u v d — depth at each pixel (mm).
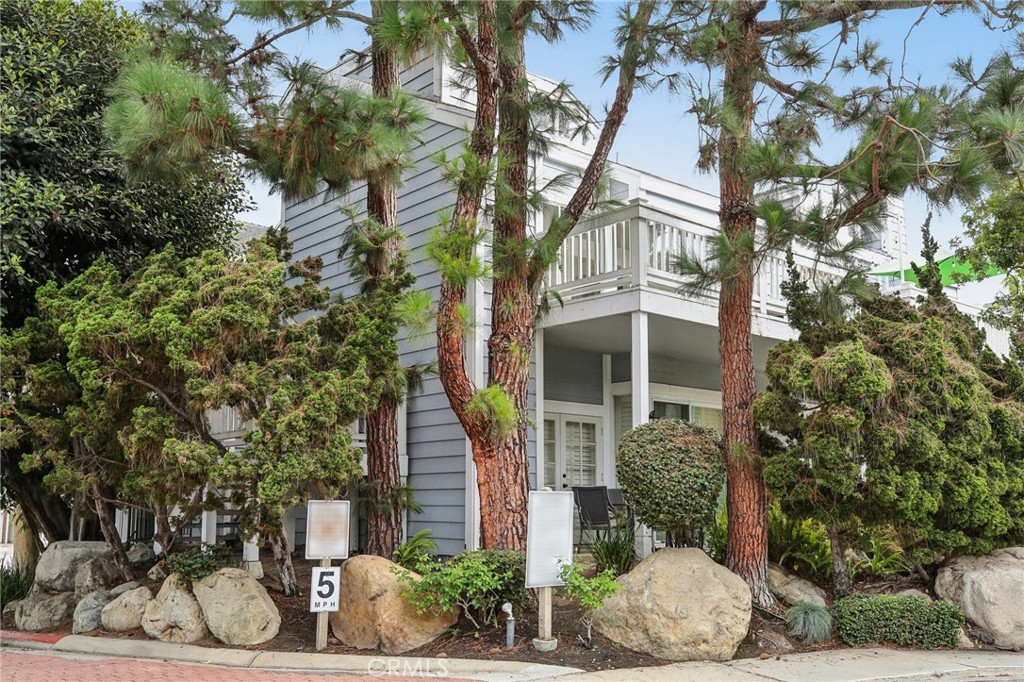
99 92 10117
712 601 6727
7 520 17391
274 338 7699
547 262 8062
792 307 8367
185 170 8148
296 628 7605
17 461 10227
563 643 6824
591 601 6645
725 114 7312
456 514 10461
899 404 7266
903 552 8242
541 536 6730
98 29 10406
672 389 13539
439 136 11312
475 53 7832
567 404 12281
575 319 10297
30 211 8945
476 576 6852
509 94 8469
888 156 6602
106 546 9547
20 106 9289
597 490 9641
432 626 6969
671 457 7641
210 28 8758
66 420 8289
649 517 7617
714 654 6559
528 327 8227
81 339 7328
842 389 7000
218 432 10148
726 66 8258
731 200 8195
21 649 7902
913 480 7078
